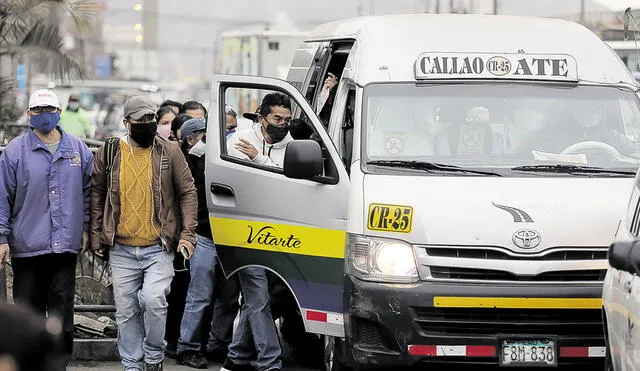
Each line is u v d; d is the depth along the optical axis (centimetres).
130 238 1549
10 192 1537
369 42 1656
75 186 1551
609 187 1477
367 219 1441
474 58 1628
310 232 1534
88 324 1878
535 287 1408
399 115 1566
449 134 1562
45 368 458
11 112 4306
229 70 5966
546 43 1670
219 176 1614
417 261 1417
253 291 1672
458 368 1432
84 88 7469
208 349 1878
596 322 1422
